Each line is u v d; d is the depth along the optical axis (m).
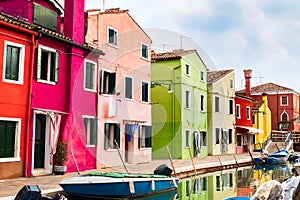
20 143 13.82
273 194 8.43
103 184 11.05
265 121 41.62
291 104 48.12
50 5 16.59
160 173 14.02
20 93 13.94
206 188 15.39
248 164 25.92
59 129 15.66
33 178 13.51
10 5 15.84
